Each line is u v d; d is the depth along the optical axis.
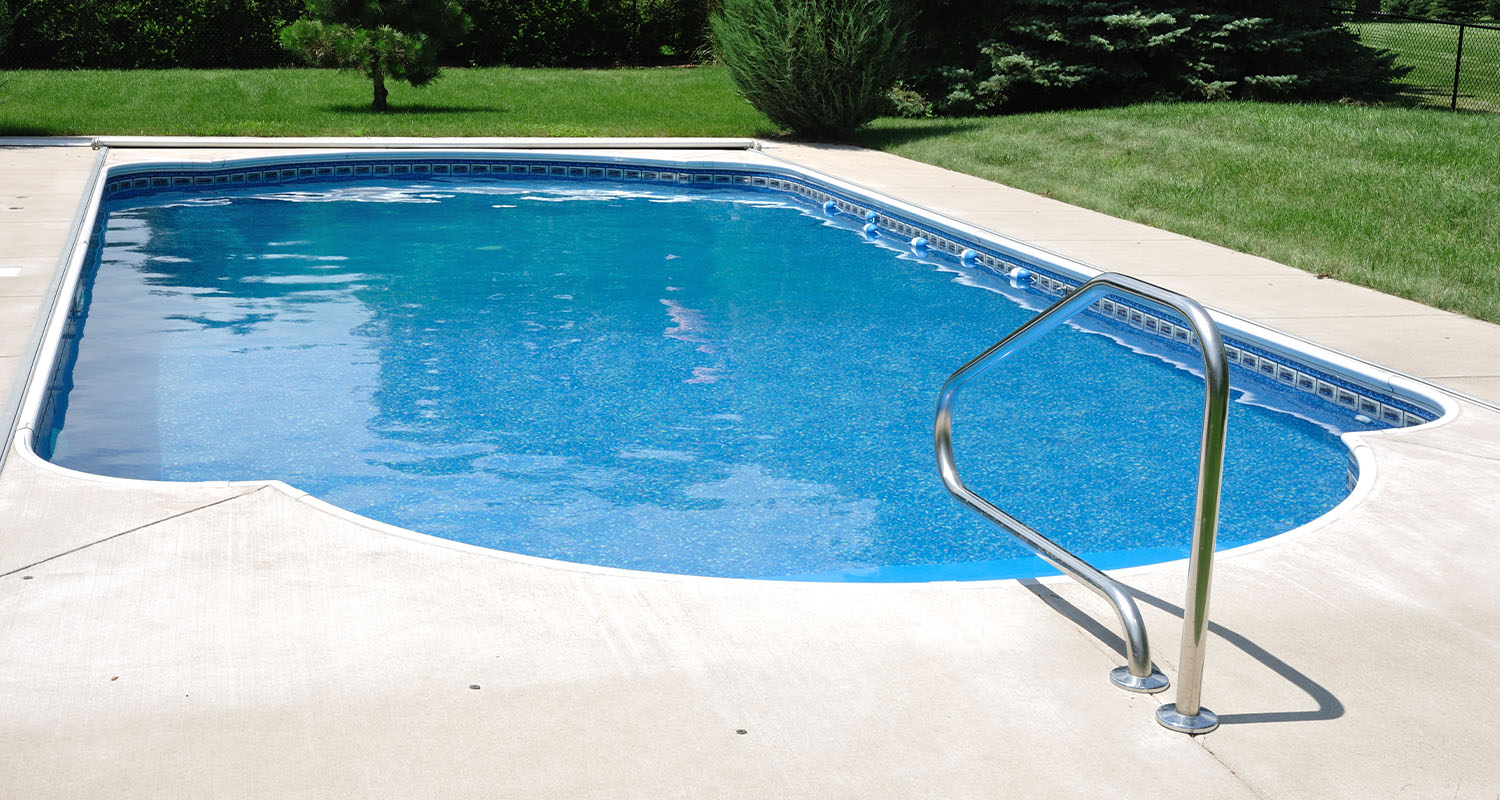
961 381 3.26
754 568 4.08
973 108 16.02
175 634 2.86
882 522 4.47
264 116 14.66
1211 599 3.19
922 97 16.25
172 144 12.23
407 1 15.68
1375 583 3.29
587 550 4.19
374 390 5.81
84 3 20.23
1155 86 15.89
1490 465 4.21
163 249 8.88
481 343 6.64
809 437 5.34
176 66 21.08
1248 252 7.91
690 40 23.91
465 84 18.98
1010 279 8.19
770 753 2.44
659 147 13.32
